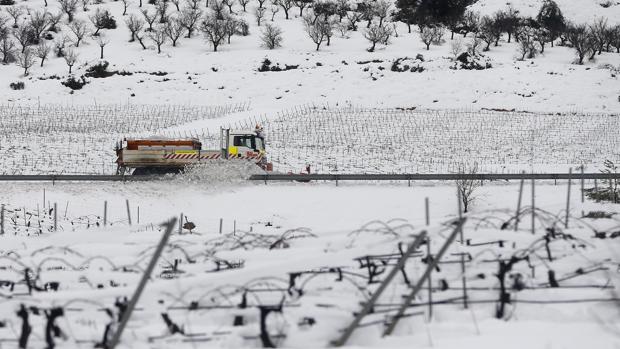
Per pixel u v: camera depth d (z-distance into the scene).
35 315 21.59
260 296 21.53
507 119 167.50
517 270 22.69
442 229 22.73
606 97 190.00
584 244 23.86
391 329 18.55
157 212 73.62
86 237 26.73
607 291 20.73
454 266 23.56
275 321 19.45
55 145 126.06
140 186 80.25
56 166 105.62
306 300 20.22
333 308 19.67
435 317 20.17
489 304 20.88
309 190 81.06
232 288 21.59
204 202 76.62
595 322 19.31
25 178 81.75
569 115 174.25
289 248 24.53
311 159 121.62
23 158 110.38
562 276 21.97
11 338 19.38
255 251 23.73
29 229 64.25
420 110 180.25
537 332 18.67
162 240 15.06
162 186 80.38
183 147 87.50
